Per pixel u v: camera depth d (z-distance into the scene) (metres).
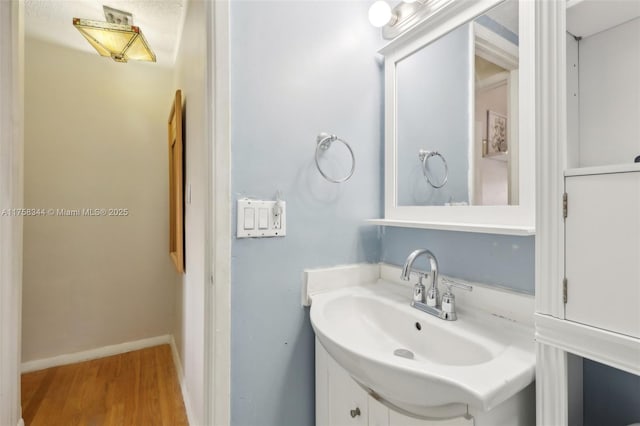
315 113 1.11
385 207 1.25
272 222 1.01
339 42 1.17
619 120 0.64
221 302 0.92
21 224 1.48
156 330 2.50
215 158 0.91
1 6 1.32
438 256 1.04
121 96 2.38
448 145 1.02
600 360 0.50
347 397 0.88
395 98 1.21
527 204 0.80
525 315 0.78
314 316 0.88
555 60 0.57
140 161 2.45
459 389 0.53
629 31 0.63
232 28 0.95
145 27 1.92
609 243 0.50
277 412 1.03
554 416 0.58
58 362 2.15
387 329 1.00
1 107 1.34
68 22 1.92
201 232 1.21
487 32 0.91
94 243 2.29
